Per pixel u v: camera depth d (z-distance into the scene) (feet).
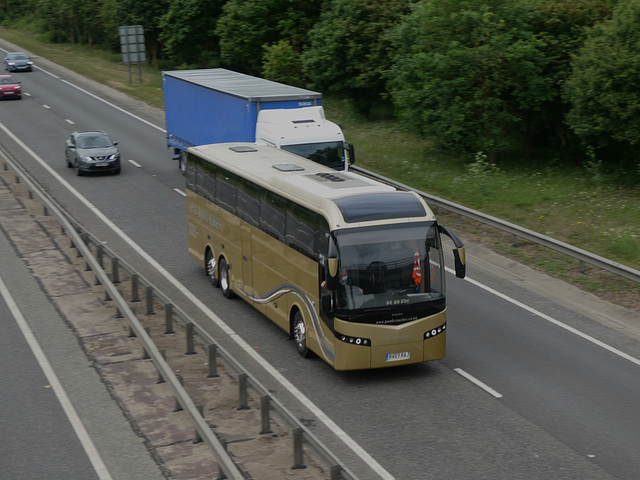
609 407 41.86
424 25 96.68
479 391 44.06
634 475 34.73
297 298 49.06
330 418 40.78
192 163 67.36
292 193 49.78
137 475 34.09
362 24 131.64
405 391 44.21
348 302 44.16
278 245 51.44
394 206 46.06
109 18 234.17
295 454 34.06
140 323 51.80
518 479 34.32
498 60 92.32
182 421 39.22
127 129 138.31
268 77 153.07
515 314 56.59
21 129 137.28
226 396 42.22
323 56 138.00
